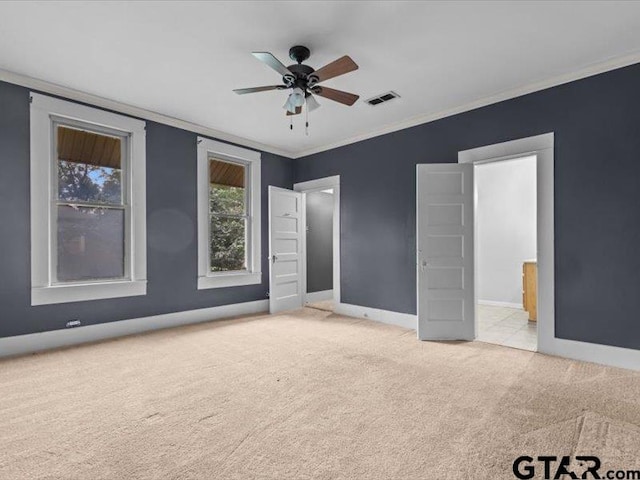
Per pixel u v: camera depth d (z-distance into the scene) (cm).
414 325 425
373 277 471
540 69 307
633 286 282
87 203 368
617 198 289
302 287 577
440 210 380
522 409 216
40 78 326
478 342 367
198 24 245
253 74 318
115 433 190
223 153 488
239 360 307
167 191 426
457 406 220
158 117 414
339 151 517
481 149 370
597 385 251
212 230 489
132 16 236
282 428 195
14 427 196
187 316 446
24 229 326
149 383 256
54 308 343
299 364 297
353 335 393
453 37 260
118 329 385
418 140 423
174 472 158
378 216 466
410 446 178
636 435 186
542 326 327
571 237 311
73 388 247
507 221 599
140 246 402
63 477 155
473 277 374
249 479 154
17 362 299
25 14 233
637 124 280
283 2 222
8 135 318
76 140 364
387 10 230
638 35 256
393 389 246
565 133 315
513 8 228
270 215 525
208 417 207
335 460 167
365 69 308
